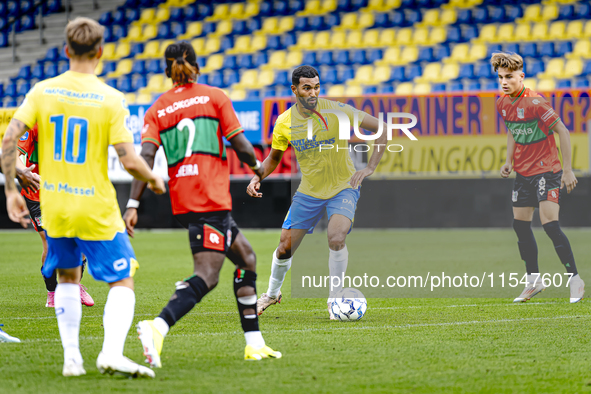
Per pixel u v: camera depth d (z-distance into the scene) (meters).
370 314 19.05
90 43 11.14
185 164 11.98
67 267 11.62
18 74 73.62
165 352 13.70
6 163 10.74
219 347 14.23
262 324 17.38
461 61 65.56
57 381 11.16
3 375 11.59
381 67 66.44
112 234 11.19
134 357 13.26
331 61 68.19
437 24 69.38
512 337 15.31
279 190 52.72
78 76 11.16
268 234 49.75
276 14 74.38
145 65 71.31
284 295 23.45
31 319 18.02
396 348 14.06
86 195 10.99
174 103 12.17
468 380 11.40
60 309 11.62
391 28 69.75
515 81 20.66
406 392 10.64
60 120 10.99
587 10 67.12
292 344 14.53
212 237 11.95
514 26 67.25
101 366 11.06
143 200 54.41
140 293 23.42
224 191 12.12
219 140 12.19
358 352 13.66
